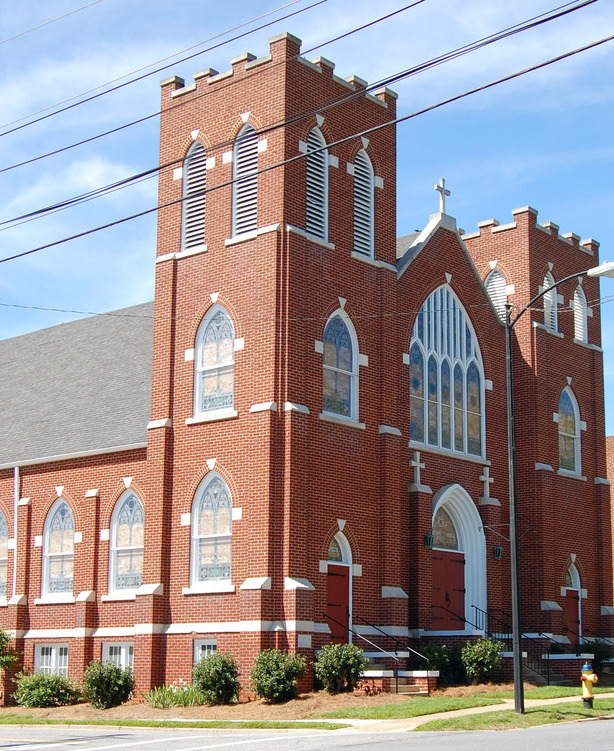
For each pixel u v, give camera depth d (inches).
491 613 1427.2
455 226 1521.9
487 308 1553.9
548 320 1651.1
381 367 1323.8
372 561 1268.5
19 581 1459.2
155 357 1312.7
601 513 1680.6
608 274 974.4
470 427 1491.1
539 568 1517.0
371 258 1347.2
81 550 1390.3
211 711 1066.7
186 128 1349.7
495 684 1240.8
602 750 696.4
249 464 1185.4
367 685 1124.5
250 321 1226.0
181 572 1227.2
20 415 1635.1
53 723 1041.5
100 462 1400.1
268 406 1179.9
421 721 922.7
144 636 1218.6
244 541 1172.5
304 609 1132.5
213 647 1175.6
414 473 1359.5
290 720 968.9
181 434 1264.8
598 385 1736.0
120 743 824.3
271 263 1216.2
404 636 1264.8
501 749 703.1
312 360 1229.1
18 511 1487.5
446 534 1424.7
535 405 1569.9
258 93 1279.5
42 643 1408.7
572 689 1212.5
